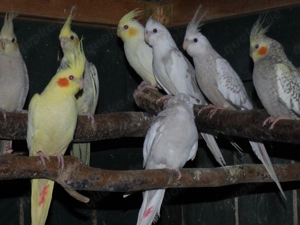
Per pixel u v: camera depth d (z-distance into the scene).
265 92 1.30
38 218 1.18
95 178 1.12
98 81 1.51
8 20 1.40
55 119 1.20
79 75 1.22
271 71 1.29
